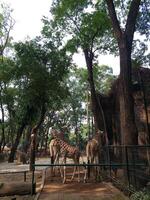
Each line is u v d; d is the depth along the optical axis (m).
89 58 23.86
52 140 16.16
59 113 64.81
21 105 32.25
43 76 28.14
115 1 19.98
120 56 12.91
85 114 64.94
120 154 12.38
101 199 10.71
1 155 41.12
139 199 9.30
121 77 12.79
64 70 29.05
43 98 29.22
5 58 38.38
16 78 29.81
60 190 12.70
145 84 18.91
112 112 22.78
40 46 28.73
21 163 32.28
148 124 18.69
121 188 11.74
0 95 38.22
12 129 42.00
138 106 19.28
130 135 12.25
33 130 19.98
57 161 15.95
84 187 13.30
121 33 13.09
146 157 10.48
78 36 23.84
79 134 63.56
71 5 22.70
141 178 10.01
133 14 13.17
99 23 22.30
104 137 20.17
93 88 23.14
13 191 12.05
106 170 15.19
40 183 14.66
